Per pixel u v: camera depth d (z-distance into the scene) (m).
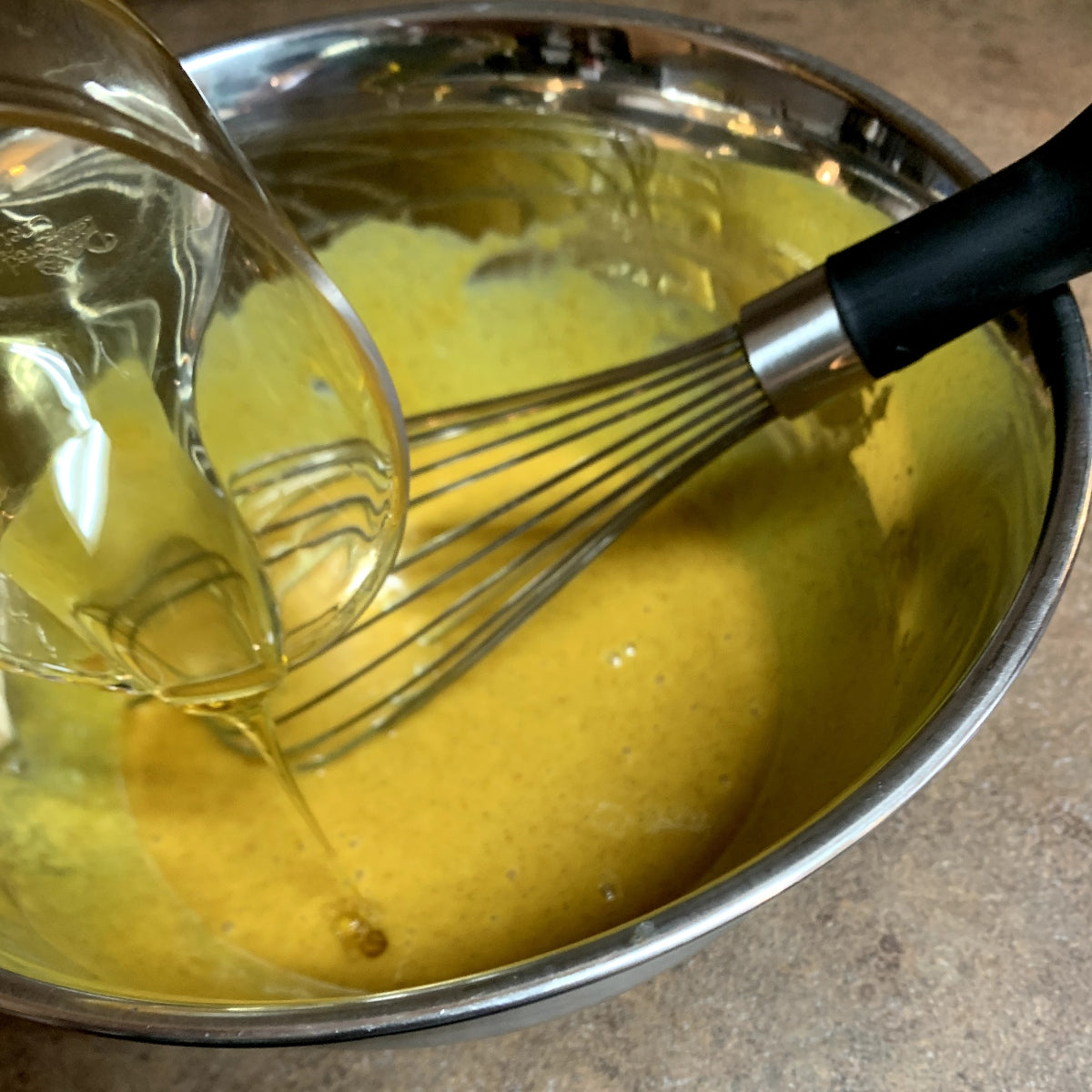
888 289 0.24
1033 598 0.21
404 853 0.31
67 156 0.24
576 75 0.30
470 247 0.34
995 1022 0.25
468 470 0.38
